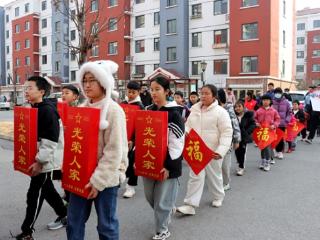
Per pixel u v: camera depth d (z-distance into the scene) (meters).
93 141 2.80
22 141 3.85
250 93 13.06
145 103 10.06
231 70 30.69
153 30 36.12
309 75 68.44
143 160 3.91
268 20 28.83
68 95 5.56
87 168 2.80
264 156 8.04
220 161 5.29
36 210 4.00
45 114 3.79
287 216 4.99
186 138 4.83
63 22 44.66
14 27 53.03
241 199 5.79
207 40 32.56
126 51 37.62
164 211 4.00
